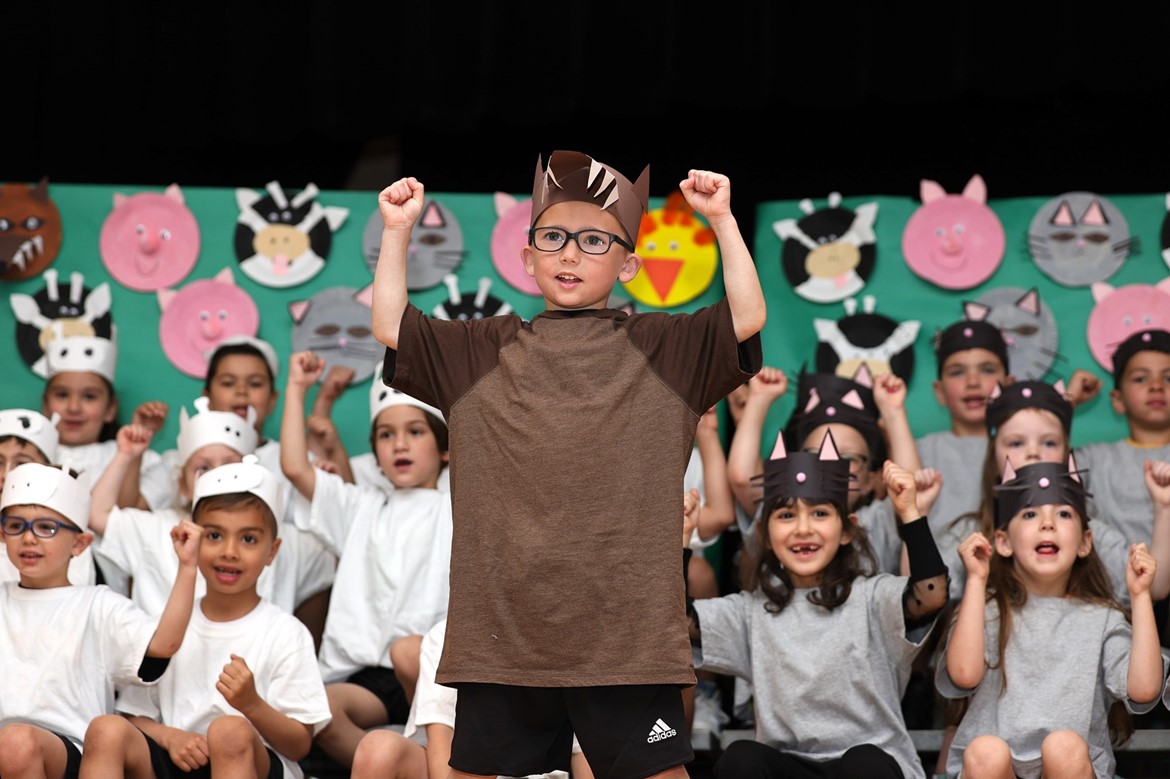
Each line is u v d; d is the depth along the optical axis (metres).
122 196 8.06
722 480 6.88
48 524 5.73
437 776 5.28
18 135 8.30
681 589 3.74
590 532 3.69
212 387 7.59
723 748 6.10
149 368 7.91
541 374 3.83
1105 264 7.84
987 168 8.80
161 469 7.49
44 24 8.19
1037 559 5.74
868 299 7.92
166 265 8.02
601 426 3.75
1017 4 7.76
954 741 5.62
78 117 8.17
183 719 5.71
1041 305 7.82
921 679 6.40
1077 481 5.85
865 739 5.55
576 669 3.66
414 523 6.79
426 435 6.90
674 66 7.90
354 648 6.57
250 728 5.24
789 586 5.83
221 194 8.12
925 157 8.83
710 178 3.86
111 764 5.12
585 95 7.95
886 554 6.66
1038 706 5.55
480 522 3.77
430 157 8.88
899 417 6.98
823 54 7.85
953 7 7.77
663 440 3.79
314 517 6.80
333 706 6.06
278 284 8.01
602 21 7.92
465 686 3.79
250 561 5.78
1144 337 7.44
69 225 8.03
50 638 5.66
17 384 7.84
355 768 5.25
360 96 7.95
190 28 8.06
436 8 7.89
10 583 5.85
